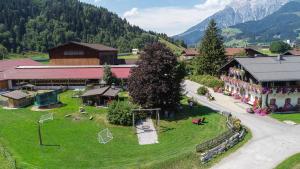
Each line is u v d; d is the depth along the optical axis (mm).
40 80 94000
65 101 77000
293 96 66625
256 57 76438
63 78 92125
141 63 62562
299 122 57719
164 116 63000
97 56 106250
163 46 63438
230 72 82875
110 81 87500
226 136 48156
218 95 83938
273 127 55094
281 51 184500
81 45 106250
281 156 42562
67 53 107688
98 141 51719
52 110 69125
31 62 117625
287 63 71125
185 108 69375
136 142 51406
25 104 74500
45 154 46844
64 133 55562
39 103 71625
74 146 49781
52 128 58250
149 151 46906
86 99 72375
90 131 56312
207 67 110375
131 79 63312
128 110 58781
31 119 63656
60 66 100250
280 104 66500
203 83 102250
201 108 69562
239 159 41875
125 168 40875
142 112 61344
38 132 56250
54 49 108062
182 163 41281
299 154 42875
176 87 62031
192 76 113250
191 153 43438
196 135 52719
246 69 68312
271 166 39625
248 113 64938
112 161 43719
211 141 45750
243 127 54312
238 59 75062
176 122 59812
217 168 39500
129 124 58438
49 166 42531
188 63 133500
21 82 94750
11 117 65562
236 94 79812
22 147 49719
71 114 65375
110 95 69938
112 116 58906
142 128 57219
